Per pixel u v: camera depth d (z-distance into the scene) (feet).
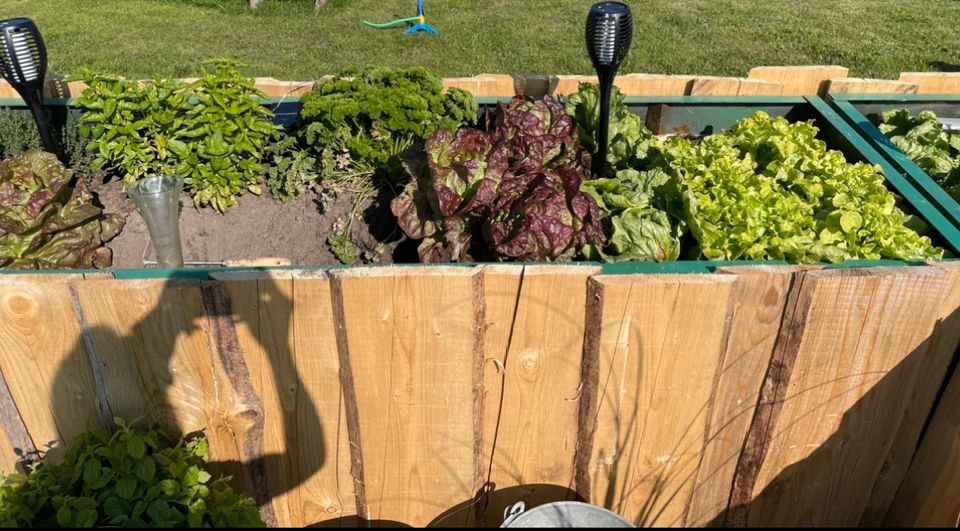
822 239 8.00
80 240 8.78
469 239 8.21
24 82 8.74
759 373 7.08
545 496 7.82
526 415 7.23
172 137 9.80
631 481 7.61
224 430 7.07
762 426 7.34
